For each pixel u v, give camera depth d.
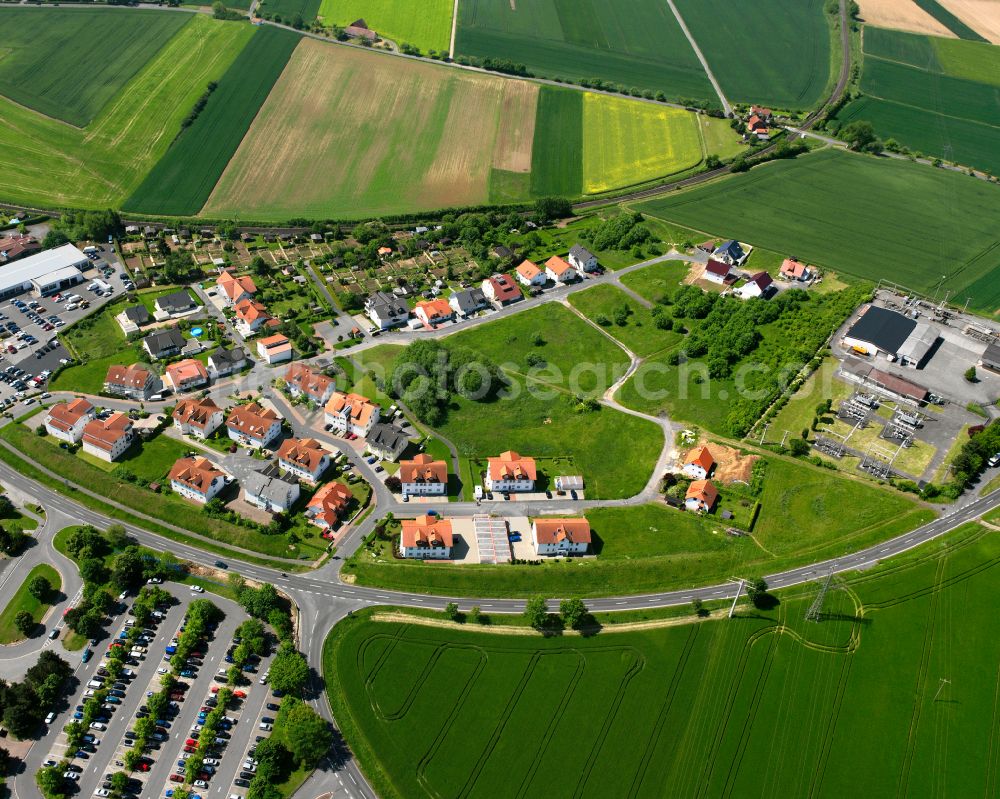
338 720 163.75
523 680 171.50
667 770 157.75
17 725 157.75
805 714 166.88
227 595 187.00
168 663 173.00
